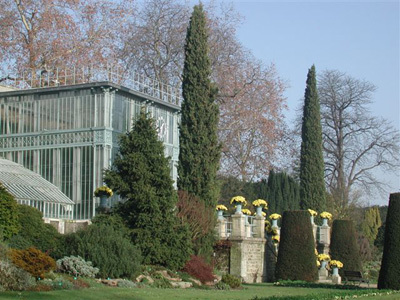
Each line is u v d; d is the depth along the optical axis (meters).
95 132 36.53
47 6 50.16
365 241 56.62
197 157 36.59
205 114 37.31
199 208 34.84
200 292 25.14
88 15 52.31
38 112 38.28
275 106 56.03
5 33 49.28
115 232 27.30
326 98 68.56
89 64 50.59
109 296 20.64
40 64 50.50
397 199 31.66
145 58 56.03
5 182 32.22
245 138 58.38
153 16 56.12
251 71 55.78
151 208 29.61
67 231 31.14
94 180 36.16
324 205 54.09
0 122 39.16
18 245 24.77
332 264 41.25
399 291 29.94
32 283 20.61
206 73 37.84
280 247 39.00
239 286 30.38
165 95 46.44
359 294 27.22
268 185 56.84
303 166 54.41
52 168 37.34
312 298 22.86
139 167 30.06
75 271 24.11
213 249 37.62
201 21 38.44
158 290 24.19
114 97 37.28
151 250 29.27
